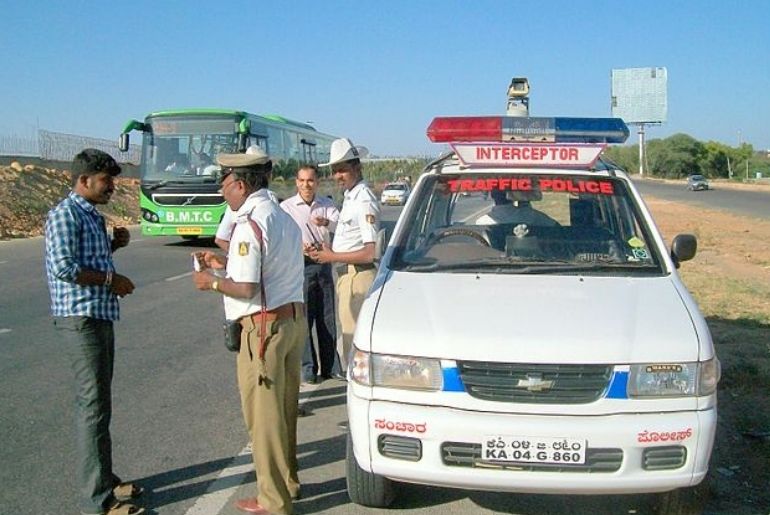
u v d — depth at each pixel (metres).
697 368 3.71
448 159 5.98
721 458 5.14
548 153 5.38
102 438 4.24
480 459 3.67
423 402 3.75
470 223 5.29
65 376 7.18
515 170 5.42
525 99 8.59
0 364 7.62
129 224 31.92
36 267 15.56
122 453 5.27
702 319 4.01
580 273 4.63
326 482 4.77
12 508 4.37
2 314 10.30
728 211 37.34
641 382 3.67
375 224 6.01
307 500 4.50
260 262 4.00
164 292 12.34
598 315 3.97
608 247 4.93
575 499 4.51
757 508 4.38
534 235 5.07
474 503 4.45
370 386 3.84
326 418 6.00
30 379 7.07
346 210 6.13
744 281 13.30
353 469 4.17
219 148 18.64
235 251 3.99
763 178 107.19
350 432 3.98
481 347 3.72
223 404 6.38
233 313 4.12
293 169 23.48
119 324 9.73
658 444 3.62
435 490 4.63
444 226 5.30
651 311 4.04
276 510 4.18
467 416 3.67
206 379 7.15
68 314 4.09
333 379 7.02
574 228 5.15
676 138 114.31
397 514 4.30
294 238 4.21
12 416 6.01
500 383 3.70
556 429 3.59
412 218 5.26
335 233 6.36
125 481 4.79
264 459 4.15
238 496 4.57
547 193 5.28
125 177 43.50
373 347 3.86
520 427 3.61
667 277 4.57
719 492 4.60
